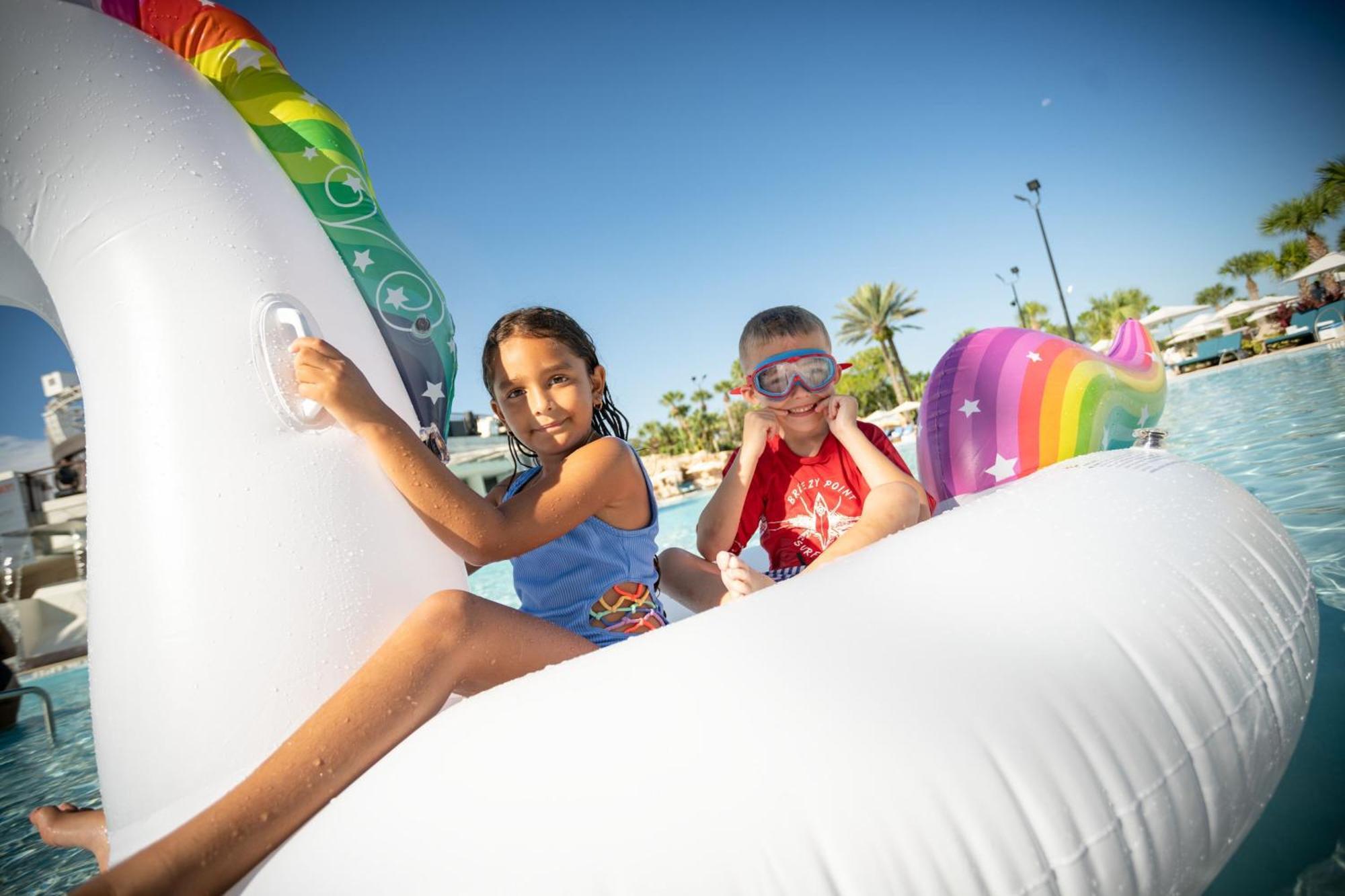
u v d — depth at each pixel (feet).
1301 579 5.13
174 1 5.17
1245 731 3.72
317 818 3.01
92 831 4.53
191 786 3.51
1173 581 4.03
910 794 2.77
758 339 7.22
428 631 3.60
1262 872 4.09
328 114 5.38
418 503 4.22
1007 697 3.11
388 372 4.96
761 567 7.89
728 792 2.72
